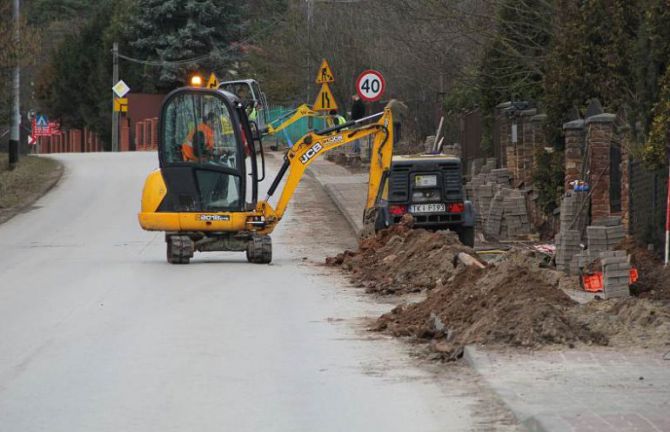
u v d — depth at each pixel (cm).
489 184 4544
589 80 3997
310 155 3928
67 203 6094
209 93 3859
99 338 2253
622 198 3372
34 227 5209
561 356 1884
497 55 5125
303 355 2028
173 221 3791
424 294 2855
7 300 2884
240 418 1563
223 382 1805
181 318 2509
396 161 3934
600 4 3947
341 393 1705
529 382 1697
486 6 5184
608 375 1731
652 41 3102
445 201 3938
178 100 3866
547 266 3116
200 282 3225
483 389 1691
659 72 3116
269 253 3778
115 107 11819
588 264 2877
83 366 1958
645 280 2700
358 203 5528
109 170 7588
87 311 2652
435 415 1547
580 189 3538
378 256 3500
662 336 1986
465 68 6094
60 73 14075
